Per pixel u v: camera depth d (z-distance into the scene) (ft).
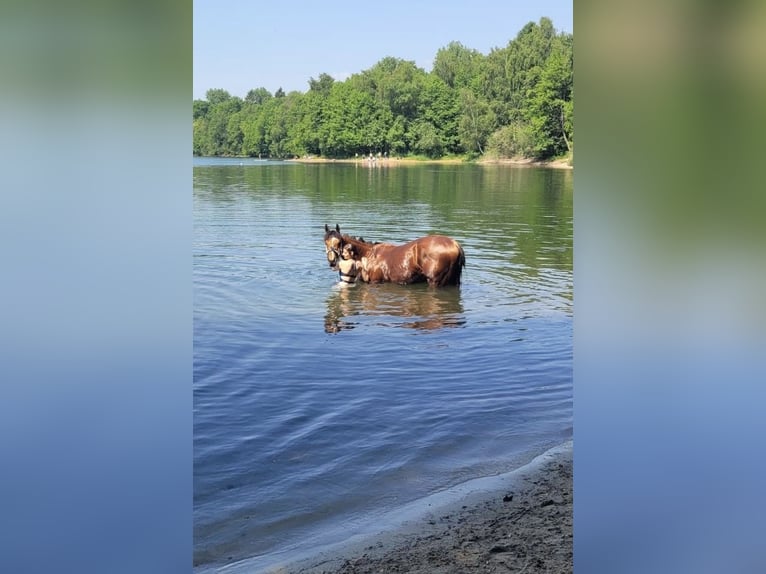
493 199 75.46
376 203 73.67
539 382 23.22
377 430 19.33
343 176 106.11
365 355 26.12
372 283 37.70
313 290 37.01
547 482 16.31
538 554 12.80
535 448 18.34
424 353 26.25
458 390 22.48
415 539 13.52
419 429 19.38
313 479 16.56
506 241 52.60
